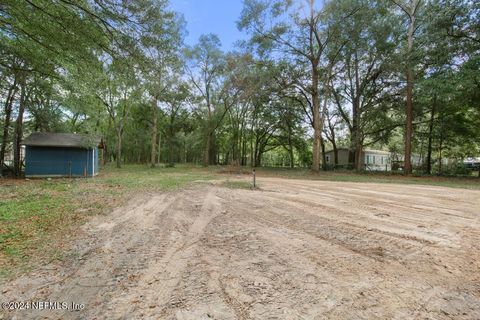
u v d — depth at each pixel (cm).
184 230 507
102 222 564
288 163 4638
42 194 912
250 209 682
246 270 329
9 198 827
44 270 332
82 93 1250
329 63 2091
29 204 726
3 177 1555
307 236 459
